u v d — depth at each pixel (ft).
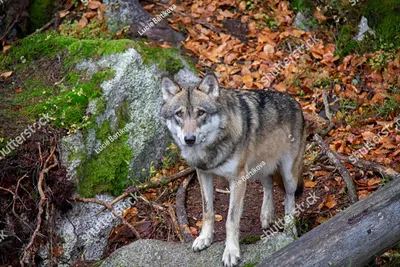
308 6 45.37
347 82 39.96
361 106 37.96
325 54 42.14
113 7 42.04
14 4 42.57
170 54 38.52
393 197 22.20
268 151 27.63
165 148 36.47
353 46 42.04
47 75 36.22
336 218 22.30
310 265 21.13
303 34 44.32
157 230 31.73
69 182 31.19
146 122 35.50
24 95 34.73
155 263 26.16
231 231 25.30
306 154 34.81
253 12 46.78
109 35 41.63
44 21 43.60
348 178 31.09
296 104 29.17
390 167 32.53
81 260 30.50
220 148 25.46
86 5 43.62
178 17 45.47
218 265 25.04
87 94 33.96
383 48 41.27
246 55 43.01
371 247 21.70
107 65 35.53
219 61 42.57
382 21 41.96
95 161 33.22
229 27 45.60
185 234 30.60
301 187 30.27
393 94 37.88
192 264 25.55
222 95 25.91
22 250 30.37
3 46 42.16
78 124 32.50
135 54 35.86
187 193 34.09
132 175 34.40
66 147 31.58
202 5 46.93
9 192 30.22
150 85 36.09
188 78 38.52
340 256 21.33
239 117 25.86
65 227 30.99
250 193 33.63
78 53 36.60
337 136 35.83
